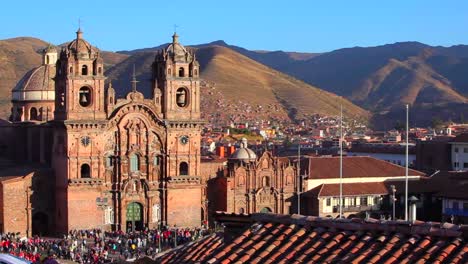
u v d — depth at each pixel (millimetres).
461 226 32938
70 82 190875
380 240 33750
